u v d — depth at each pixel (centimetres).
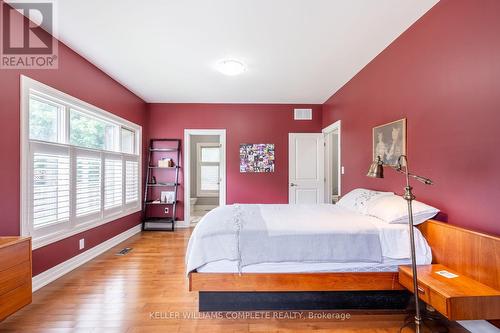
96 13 212
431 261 189
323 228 200
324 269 193
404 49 240
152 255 326
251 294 197
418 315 155
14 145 209
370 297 201
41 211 234
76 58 283
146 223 489
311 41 257
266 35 246
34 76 228
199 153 707
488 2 157
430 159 208
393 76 258
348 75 351
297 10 207
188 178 495
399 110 249
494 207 154
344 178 387
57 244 257
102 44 264
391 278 194
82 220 296
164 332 174
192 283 191
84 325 180
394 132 255
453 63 184
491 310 138
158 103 492
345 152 384
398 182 251
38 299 215
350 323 186
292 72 339
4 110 202
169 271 274
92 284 243
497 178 153
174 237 416
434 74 202
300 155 498
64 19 221
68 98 269
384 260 193
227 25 229
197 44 264
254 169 495
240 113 496
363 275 193
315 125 499
